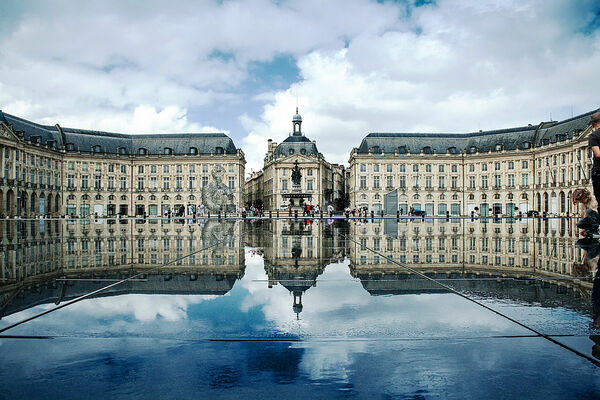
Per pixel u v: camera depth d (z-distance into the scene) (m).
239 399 2.75
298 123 109.50
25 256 10.64
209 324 4.27
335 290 6.02
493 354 3.46
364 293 5.79
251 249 12.39
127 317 4.53
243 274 7.51
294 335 3.94
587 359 3.35
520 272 7.82
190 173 97.06
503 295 5.64
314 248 12.74
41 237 18.98
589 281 6.76
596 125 11.26
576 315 4.56
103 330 4.07
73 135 91.12
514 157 90.50
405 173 96.88
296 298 5.47
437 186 97.00
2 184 64.19
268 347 3.64
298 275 7.40
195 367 3.23
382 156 96.44
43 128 85.81
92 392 2.84
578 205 71.88
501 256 10.77
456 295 5.65
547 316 4.53
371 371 3.16
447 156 96.69
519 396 2.77
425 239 17.20
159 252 11.53
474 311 4.77
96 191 92.12
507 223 41.28
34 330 4.07
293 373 3.12
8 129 65.19
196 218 62.31
